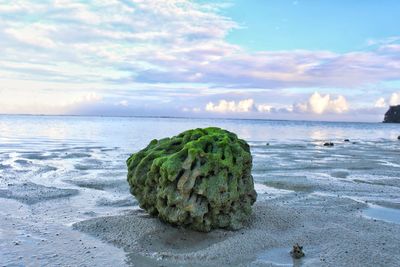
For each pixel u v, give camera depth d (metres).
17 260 11.46
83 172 26.59
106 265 11.30
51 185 22.09
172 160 13.82
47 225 14.67
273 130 128.88
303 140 74.06
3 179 23.41
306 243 13.10
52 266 11.12
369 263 11.52
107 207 17.44
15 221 15.09
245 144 16.00
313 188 22.78
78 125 143.75
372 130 167.00
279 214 16.14
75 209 17.02
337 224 15.24
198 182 13.65
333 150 50.25
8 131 83.62
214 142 14.67
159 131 99.06
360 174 28.59
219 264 11.45
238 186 14.52
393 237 13.73
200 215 13.47
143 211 16.62
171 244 13.01
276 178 25.67
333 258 11.84
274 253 12.27
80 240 13.13
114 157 35.41
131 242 12.95
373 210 18.05
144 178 15.21
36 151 39.34
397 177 27.41
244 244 12.83
